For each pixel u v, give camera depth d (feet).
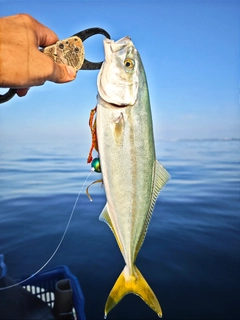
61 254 2.73
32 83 1.04
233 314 2.05
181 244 2.86
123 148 1.16
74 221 3.35
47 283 2.02
